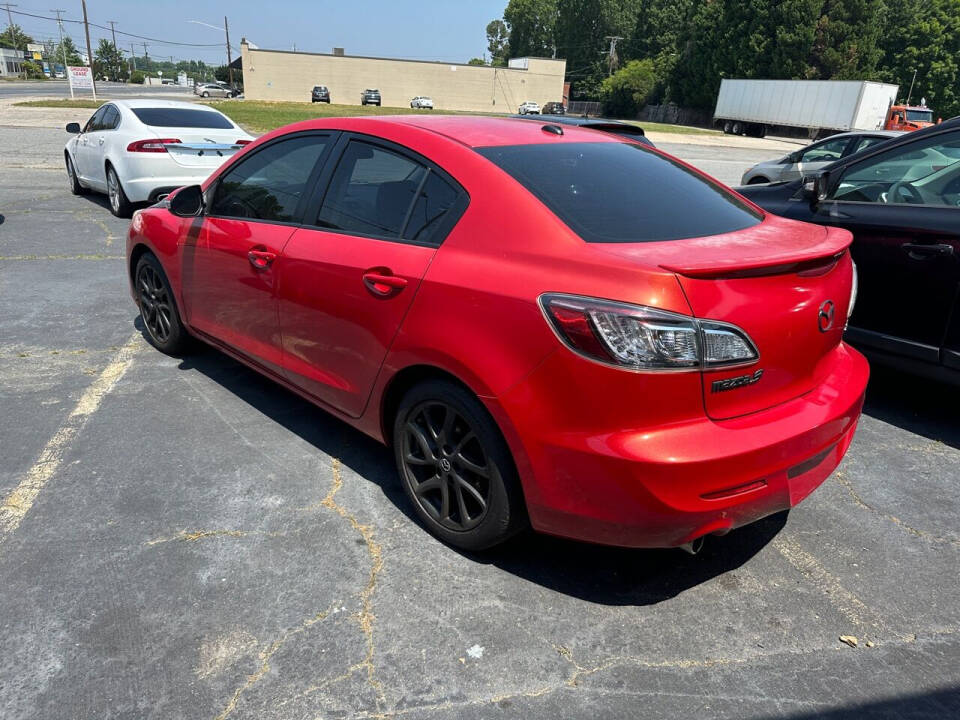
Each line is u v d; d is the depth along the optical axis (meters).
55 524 2.80
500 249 2.44
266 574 2.56
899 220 4.00
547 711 2.04
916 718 2.06
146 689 2.06
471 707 2.04
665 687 2.14
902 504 3.24
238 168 3.76
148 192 8.63
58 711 1.97
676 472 2.12
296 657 2.20
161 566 2.58
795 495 2.47
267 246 3.36
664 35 81.62
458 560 2.70
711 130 49.53
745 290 2.21
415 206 2.79
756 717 2.04
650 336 2.07
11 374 4.24
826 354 2.62
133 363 4.50
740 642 2.34
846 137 11.38
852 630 2.42
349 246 2.94
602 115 78.50
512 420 2.31
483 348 2.37
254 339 3.61
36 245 7.51
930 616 2.50
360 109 46.00
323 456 3.43
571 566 2.70
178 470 3.24
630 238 2.41
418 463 2.81
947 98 58.97
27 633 2.24
